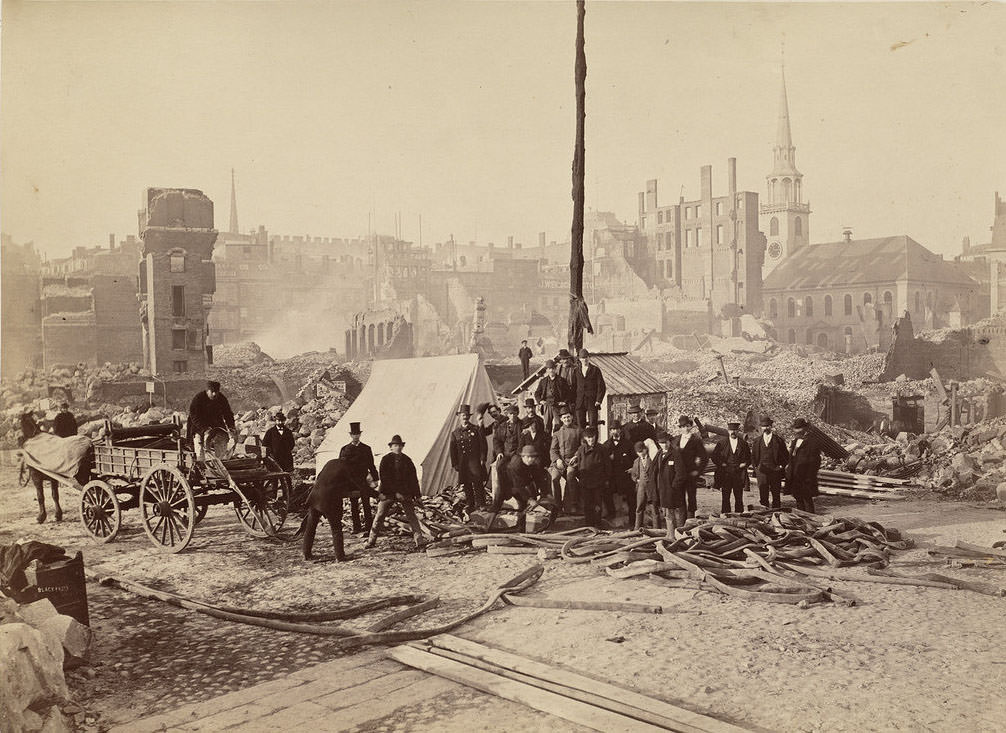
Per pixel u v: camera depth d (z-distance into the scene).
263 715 6.07
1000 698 6.05
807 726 5.64
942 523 13.42
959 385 31.53
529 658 7.12
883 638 7.48
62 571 7.50
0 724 5.43
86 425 24.44
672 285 88.44
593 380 14.18
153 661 7.25
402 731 5.75
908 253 67.62
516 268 89.62
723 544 10.62
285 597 9.19
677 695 6.22
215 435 12.23
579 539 11.36
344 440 17.19
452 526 12.27
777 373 41.06
